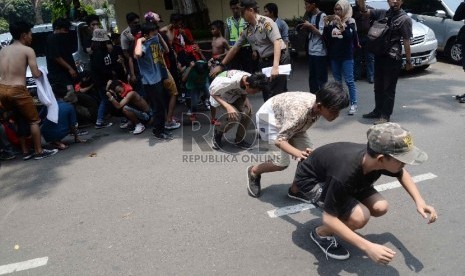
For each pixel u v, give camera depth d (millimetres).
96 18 8023
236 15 7156
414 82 7961
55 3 12562
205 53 10414
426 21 9734
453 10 9234
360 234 3301
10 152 5645
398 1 5250
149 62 5512
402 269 2893
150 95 5664
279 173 4488
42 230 3775
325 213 2592
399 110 6324
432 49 8344
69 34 7188
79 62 8055
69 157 5547
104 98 6605
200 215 3781
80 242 3525
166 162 5066
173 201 4086
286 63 5492
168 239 3455
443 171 4242
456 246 3086
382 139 2289
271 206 3838
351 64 6098
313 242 3256
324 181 2875
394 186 3992
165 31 7207
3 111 5332
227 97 4801
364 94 7383
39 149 5547
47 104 5512
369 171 2492
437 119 5816
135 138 6074
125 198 4242
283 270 2971
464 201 3670
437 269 2869
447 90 7254
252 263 3070
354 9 7723
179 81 7496
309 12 6438
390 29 5328
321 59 6402
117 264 3188
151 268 3109
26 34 5273
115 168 5035
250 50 7035
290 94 3365
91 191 4477
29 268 3232
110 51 6555
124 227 3691
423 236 3230
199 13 11844
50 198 4402
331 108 2791
